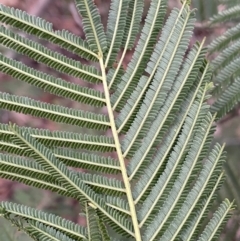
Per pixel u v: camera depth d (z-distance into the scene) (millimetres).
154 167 358
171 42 354
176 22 354
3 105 351
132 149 361
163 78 355
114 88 366
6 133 344
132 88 363
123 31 364
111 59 366
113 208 358
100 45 364
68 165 356
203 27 500
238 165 477
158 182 355
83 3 358
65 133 354
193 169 352
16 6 637
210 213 455
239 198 465
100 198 354
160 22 357
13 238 507
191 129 353
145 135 360
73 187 351
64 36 360
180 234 354
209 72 356
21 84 597
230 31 451
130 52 521
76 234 349
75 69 362
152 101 356
